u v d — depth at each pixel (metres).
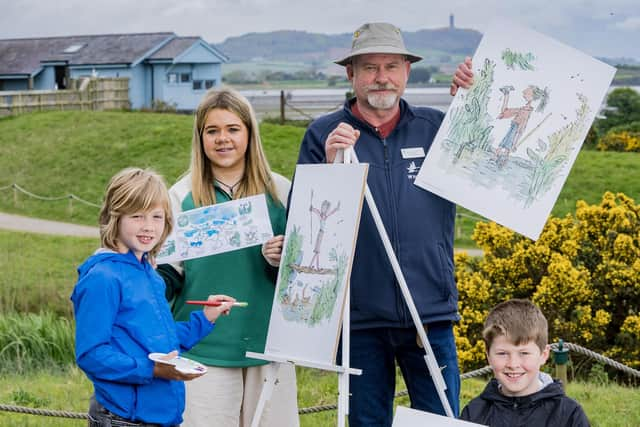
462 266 10.16
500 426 3.92
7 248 16.55
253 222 4.69
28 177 23.73
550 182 4.68
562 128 4.72
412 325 4.71
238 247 4.67
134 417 3.91
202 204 4.78
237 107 4.76
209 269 4.73
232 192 4.85
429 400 4.84
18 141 26.77
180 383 4.09
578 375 9.15
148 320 3.95
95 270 3.88
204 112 4.76
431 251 4.77
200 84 40.91
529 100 4.78
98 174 23.77
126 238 3.97
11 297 11.72
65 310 11.65
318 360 4.29
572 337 9.30
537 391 3.95
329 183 4.47
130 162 24.41
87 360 3.82
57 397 7.64
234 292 4.72
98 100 35.59
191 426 4.60
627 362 9.16
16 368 8.99
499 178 4.73
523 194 4.69
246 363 4.70
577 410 3.86
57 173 23.94
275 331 4.50
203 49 40.28
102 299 3.84
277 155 24.02
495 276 9.81
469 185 4.73
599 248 9.75
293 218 4.58
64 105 33.59
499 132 4.78
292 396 4.84
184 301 4.78
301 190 4.58
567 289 9.38
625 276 9.30
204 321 4.28
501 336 3.91
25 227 19.66
